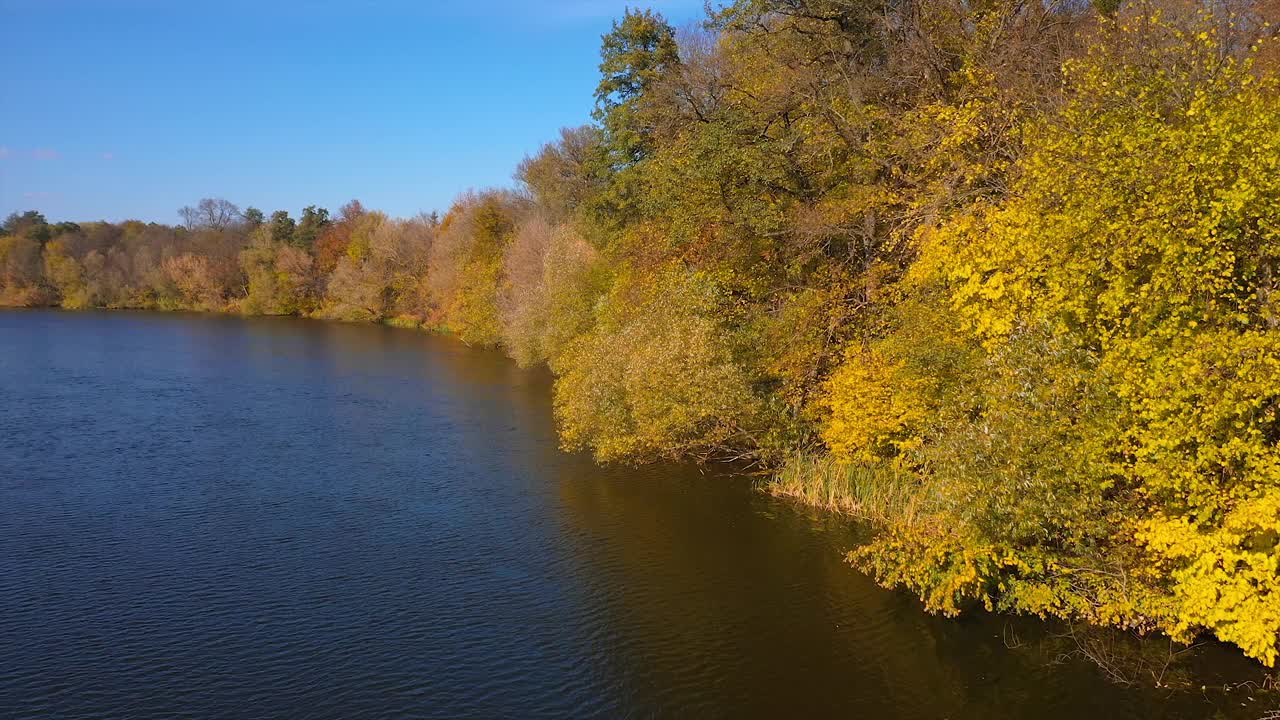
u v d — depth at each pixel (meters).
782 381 22.59
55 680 12.17
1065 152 12.41
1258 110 10.41
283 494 21.14
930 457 14.05
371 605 14.73
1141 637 12.41
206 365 47.25
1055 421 12.06
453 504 20.33
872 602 14.45
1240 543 10.79
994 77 17.86
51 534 18.03
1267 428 10.77
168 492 21.22
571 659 12.90
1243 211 10.47
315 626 13.93
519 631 13.79
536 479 22.42
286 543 17.67
